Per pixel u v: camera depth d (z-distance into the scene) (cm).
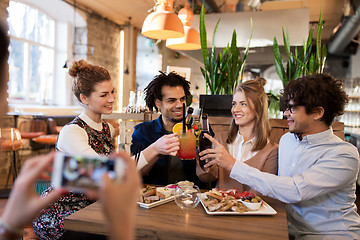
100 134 169
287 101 138
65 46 708
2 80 55
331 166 128
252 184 133
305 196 126
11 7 588
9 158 492
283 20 460
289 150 150
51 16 689
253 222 112
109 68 780
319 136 137
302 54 248
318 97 129
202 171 163
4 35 55
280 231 104
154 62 848
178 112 189
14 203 46
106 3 654
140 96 298
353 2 502
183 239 101
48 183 241
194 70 798
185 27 347
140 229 105
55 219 148
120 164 48
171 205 131
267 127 171
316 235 134
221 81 254
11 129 402
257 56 525
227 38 484
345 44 675
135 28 838
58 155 50
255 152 171
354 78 788
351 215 134
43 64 679
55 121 590
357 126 602
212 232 102
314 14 598
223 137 187
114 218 44
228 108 229
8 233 46
